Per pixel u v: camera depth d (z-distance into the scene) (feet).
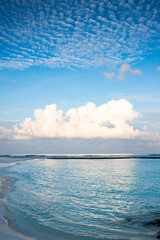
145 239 27.02
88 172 124.98
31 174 105.29
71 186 70.85
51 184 74.02
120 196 55.67
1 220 31.89
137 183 81.15
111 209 42.47
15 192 55.62
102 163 230.68
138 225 32.78
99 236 28.02
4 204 41.83
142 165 196.13
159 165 195.83
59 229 30.12
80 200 49.83
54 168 151.94
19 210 38.55
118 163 231.71
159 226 32.12
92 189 65.72
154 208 43.47
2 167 144.87
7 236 25.57
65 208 42.14
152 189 67.10
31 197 50.49
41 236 26.99
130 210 41.86
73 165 190.80
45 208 41.11
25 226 30.25
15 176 93.04
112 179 92.79
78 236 27.84
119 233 29.30
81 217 36.63
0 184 67.56
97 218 36.35
